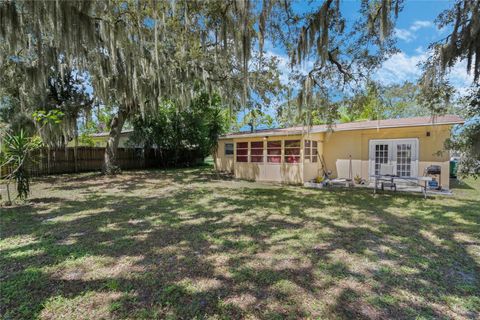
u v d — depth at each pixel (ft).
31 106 25.99
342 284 7.73
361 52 18.58
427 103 14.87
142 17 18.75
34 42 19.31
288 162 30.50
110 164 36.42
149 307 6.58
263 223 13.94
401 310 6.53
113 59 19.76
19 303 6.66
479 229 12.90
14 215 14.99
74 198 20.24
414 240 11.39
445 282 7.88
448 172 24.44
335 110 23.29
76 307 6.54
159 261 9.17
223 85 28.76
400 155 27.12
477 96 11.64
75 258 9.33
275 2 15.28
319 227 13.28
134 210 16.55
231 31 17.46
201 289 7.42
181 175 37.60
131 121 43.39
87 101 31.07
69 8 14.38
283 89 28.32
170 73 25.96
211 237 11.66
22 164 18.07
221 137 42.19
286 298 7.01
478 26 11.50
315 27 16.53
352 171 30.50
